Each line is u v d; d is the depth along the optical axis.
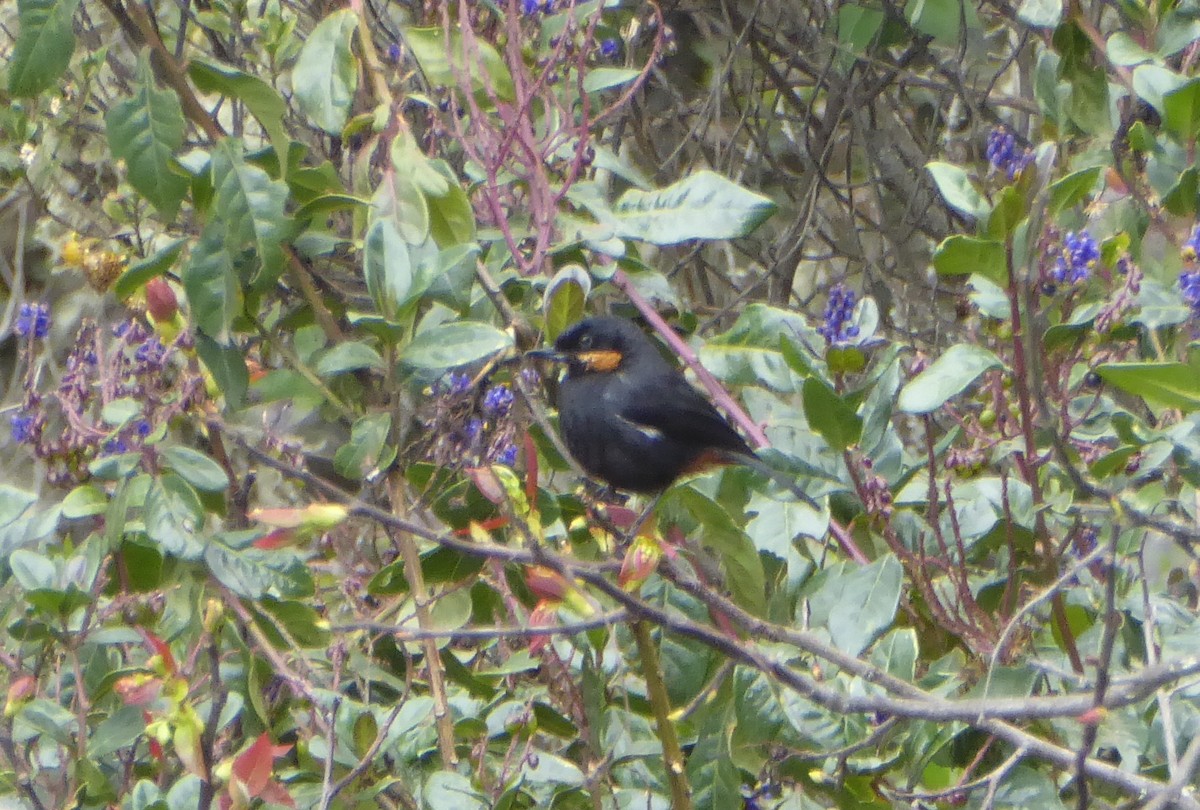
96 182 11.93
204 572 7.41
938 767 7.12
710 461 9.05
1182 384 5.96
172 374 8.00
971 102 13.44
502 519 6.32
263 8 10.98
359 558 8.85
